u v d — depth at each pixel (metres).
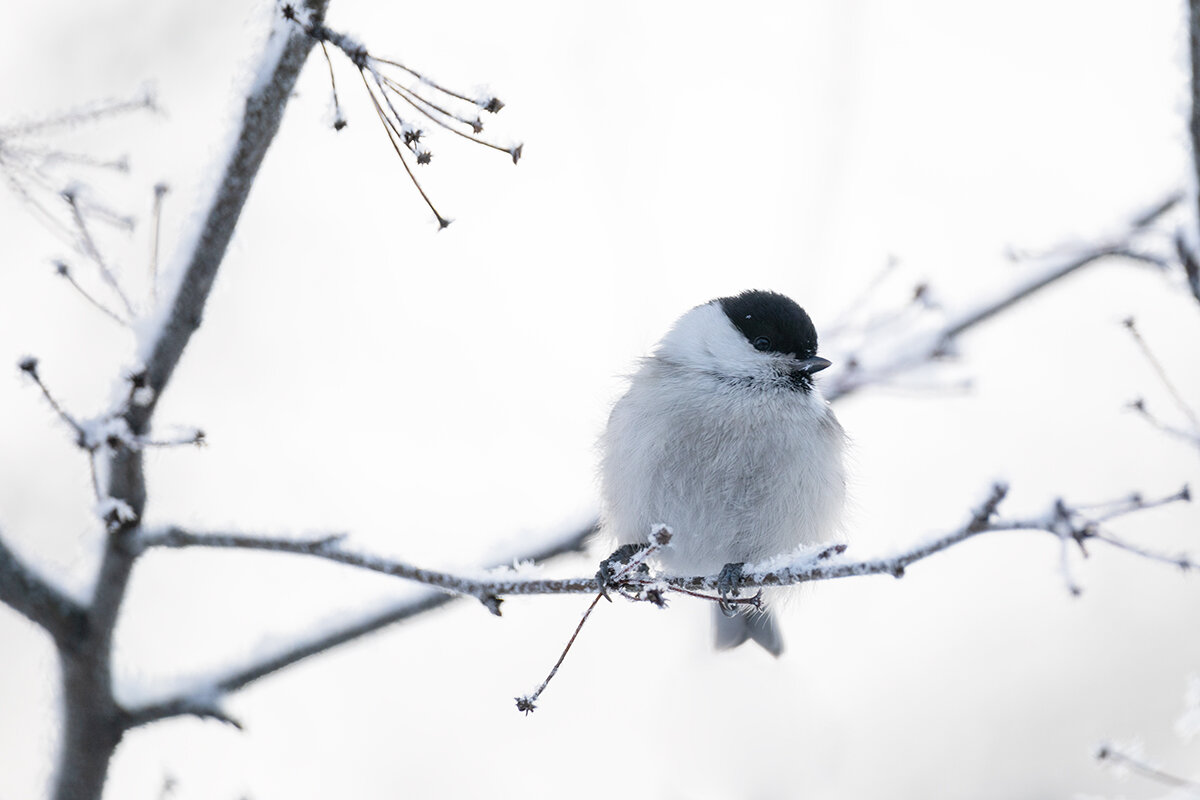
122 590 5.73
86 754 5.81
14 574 5.65
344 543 5.88
